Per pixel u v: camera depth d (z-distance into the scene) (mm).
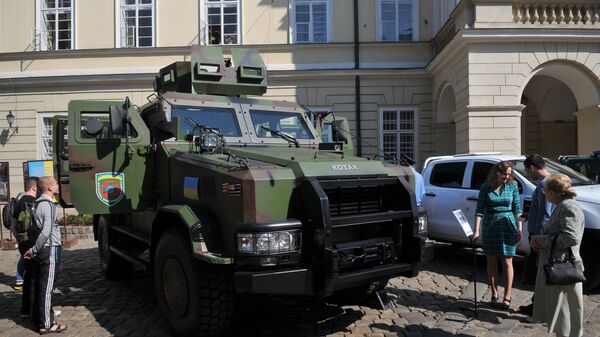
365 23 17234
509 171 5988
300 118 6938
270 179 4492
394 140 17203
